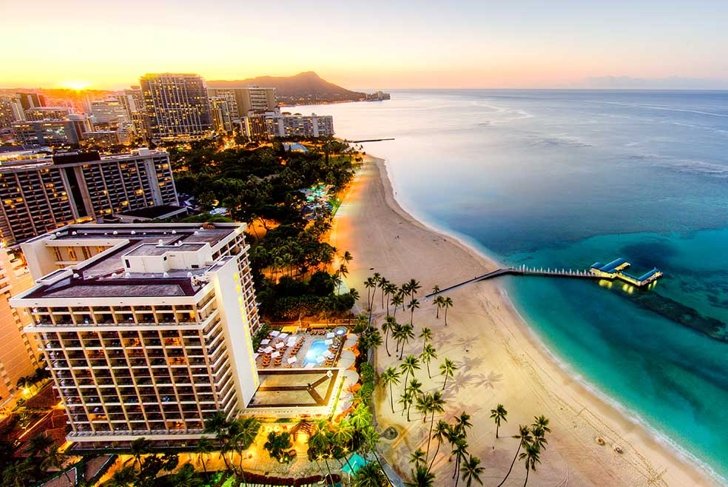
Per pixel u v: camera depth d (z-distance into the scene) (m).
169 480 60.53
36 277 92.81
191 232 94.94
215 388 67.94
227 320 69.69
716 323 107.75
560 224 182.88
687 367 91.94
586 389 85.38
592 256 149.50
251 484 64.94
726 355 95.62
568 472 66.75
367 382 81.94
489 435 73.50
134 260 71.69
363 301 119.25
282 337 98.38
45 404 82.69
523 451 70.31
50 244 92.50
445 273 136.62
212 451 67.88
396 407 80.31
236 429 63.72
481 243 165.38
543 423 64.81
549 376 88.94
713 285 126.62
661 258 145.38
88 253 94.88
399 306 116.31
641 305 116.88
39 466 64.31
